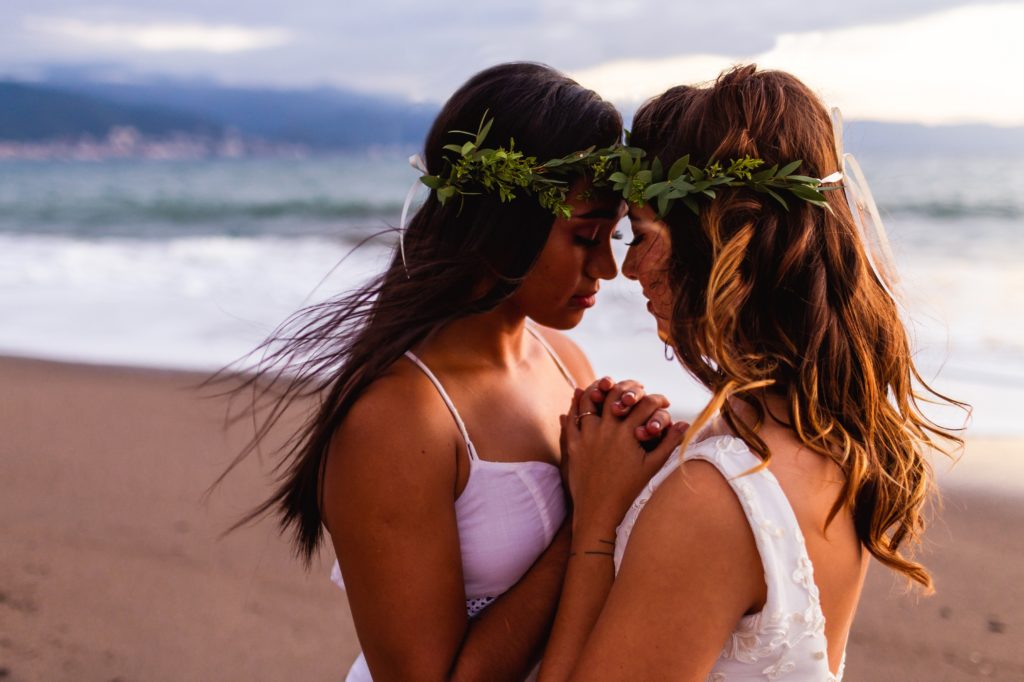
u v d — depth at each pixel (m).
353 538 1.61
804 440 1.34
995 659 3.26
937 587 3.76
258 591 3.84
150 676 3.24
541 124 1.64
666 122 1.54
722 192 1.41
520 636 1.65
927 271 11.35
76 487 4.84
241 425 5.73
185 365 7.16
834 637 1.38
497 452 1.75
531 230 1.67
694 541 1.26
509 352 1.91
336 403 1.68
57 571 3.95
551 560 1.72
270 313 9.04
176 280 11.32
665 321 1.55
